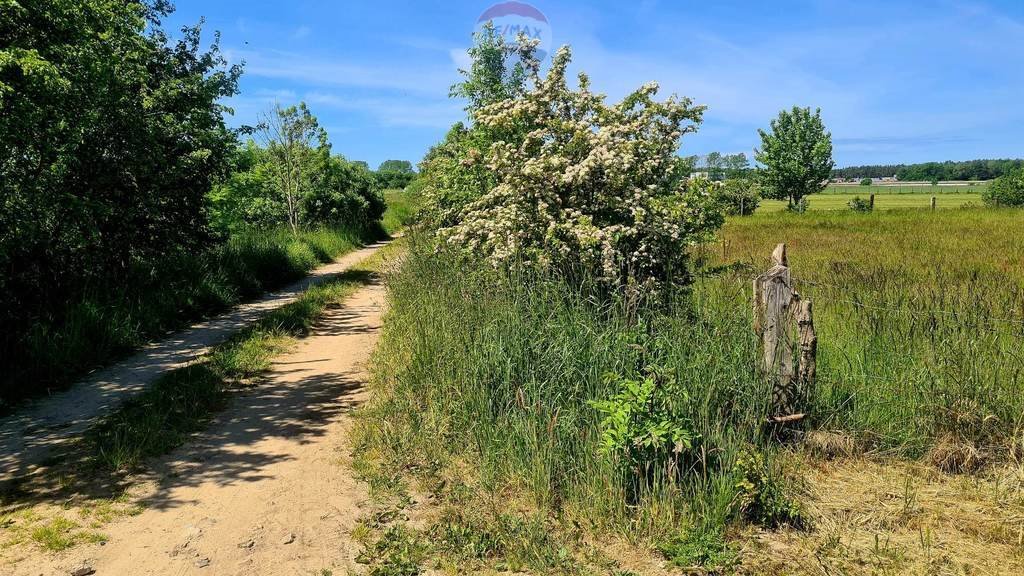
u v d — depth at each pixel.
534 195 7.55
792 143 43.38
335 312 12.61
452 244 8.58
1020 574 3.58
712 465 4.46
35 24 8.80
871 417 5.32
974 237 18.42
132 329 9.47
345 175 31.50
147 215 12.91
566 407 5.15
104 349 8.66
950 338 5.82
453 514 4.38
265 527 4.32
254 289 14.64
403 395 6.54
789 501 4.23
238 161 22.19
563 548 3.87
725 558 3.72
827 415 5.36
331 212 29.30
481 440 5.30
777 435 5.11
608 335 5.50
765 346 5.20
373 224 34.56
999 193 39.88
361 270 19.23
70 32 9.20
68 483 4.92
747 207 38.78
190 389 7.12
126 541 4.13
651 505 4.23
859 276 9.90
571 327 5.84
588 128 7.66
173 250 13.59
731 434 4.57
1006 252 14.96
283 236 20.97
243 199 24.17
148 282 11.73
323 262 21.53
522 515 4.34
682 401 4.62
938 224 23.44
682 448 4.16
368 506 4.61
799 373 5.27
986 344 5.83
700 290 7.11
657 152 8.02
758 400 5.05
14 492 4.78
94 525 4.31
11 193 9.34
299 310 11.74
